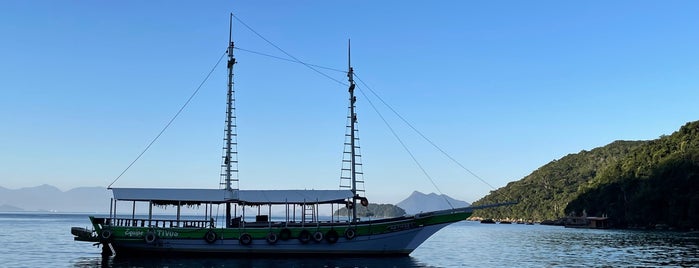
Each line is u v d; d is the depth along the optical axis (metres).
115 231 47.16
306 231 47.53
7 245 68.69
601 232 118.31
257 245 47.25
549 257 55.41
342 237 48.09
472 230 144.00
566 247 70.38
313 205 49.91
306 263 44.56
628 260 51.06
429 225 50.09
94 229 47.59
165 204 48.53
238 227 47.91
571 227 158.38
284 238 47.25
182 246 47.22
